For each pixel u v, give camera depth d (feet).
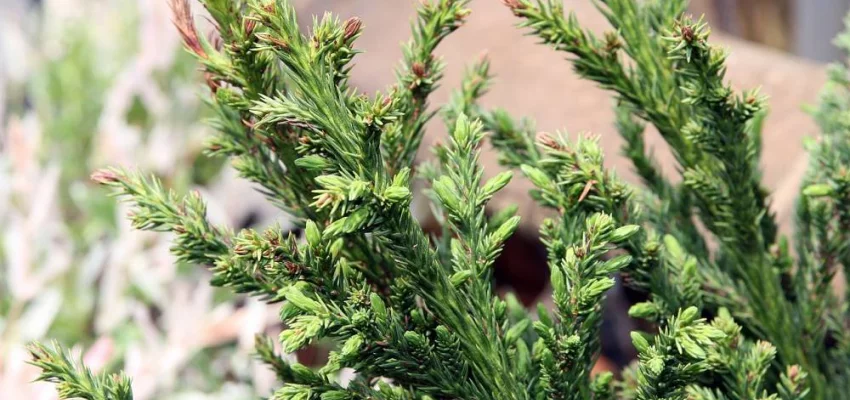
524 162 2.34
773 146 3.26
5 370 3.17
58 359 2.10
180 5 2.19
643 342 2.08
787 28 6.29
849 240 2.37
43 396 3.08
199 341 3.41
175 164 4.56
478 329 2.13
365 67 4.13
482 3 4.45
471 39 4.24
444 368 2.12
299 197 2.27
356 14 4.57
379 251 2.27
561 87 3.83
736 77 3.65
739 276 2.40
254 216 3.94
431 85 2.23
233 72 2.17
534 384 2.19
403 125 2.23
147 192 2.21
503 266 4.44
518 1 2.23
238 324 3.42
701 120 2.24
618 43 2.26
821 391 2.37
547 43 2.26
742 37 6.26
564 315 2.12
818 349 2.40
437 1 2.20
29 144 4.25
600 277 2.11
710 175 2.32
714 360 2.21
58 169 4.28
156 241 4.04
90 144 4.77
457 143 2.12
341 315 2.04
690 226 2.44
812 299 2.39
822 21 6.00
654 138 3.36
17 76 5.24
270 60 2.18
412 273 2.09
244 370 3.56
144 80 4.74
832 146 2.41
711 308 2.37
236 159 2.29
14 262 3.74
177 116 4.68
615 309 3.60
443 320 2.12
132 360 3.35
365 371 2.12
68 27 5.42
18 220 3.99
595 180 2.16
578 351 2.13
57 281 3.87
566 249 2.16
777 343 2.35
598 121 3.60
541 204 2.30
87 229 4.23
